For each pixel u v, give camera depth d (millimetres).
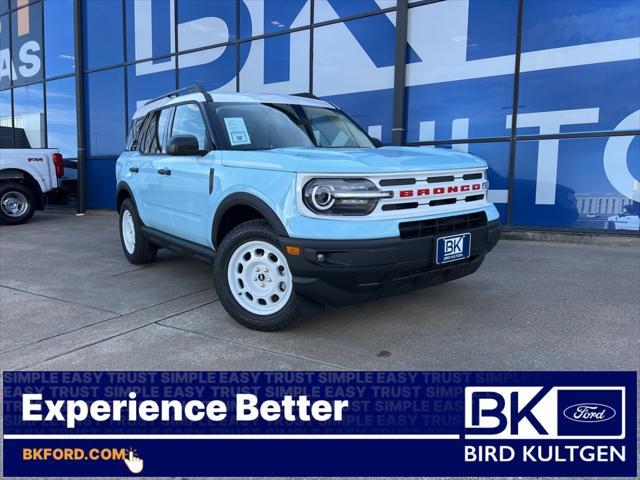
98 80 12633
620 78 6809
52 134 13859
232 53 10109
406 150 4055
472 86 7734
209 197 4055
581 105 7062
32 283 5289
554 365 3119
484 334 3631
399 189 3305
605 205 7078
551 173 7348
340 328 3781
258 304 3730
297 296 3420
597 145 7031
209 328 3832
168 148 4117
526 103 7395
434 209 3475
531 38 7250
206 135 4254
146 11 11406
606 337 3549
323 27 8875
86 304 4516
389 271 3199
